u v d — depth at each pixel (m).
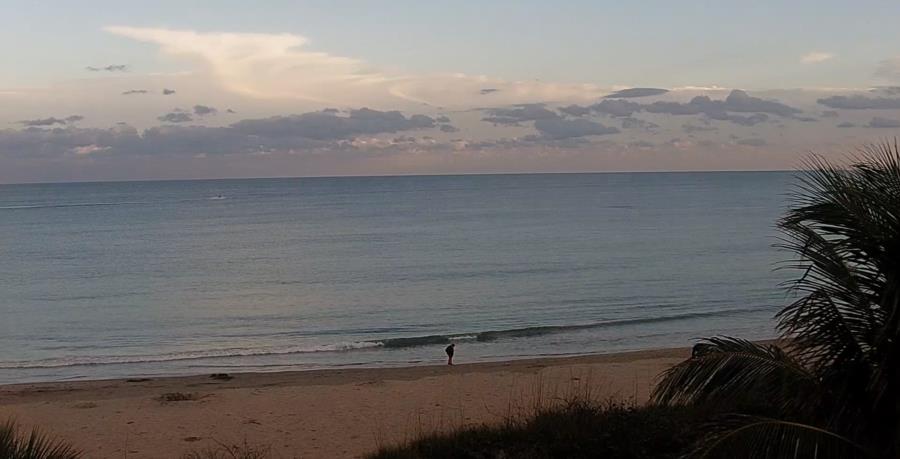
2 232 77.75
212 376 18.62
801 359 5.78
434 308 31.98
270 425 11.91
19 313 32.44
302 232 74.25
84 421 12.33
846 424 5.48
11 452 5.80
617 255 49.84
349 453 10.10
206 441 10.98
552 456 8.41
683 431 8.10
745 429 5.45
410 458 8.86
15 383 19.06
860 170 5.66
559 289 36.31
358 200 146.38
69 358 23.41
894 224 5.30
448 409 12.63
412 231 72.44
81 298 36.47
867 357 5.50
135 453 10.40
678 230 68.25
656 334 25.48
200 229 80.19
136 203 145.38
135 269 47.66
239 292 37.81
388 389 14.58
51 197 182.50
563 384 14.41
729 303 31.56
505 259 48.81
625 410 9.91
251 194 188.50
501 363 19.31
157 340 26.41
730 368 5.86
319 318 30.34
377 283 39.78
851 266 5.62
